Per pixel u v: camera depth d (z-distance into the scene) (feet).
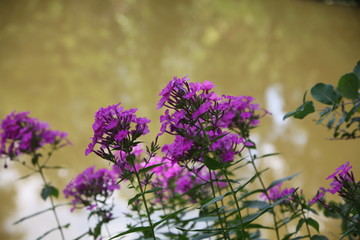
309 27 52.01
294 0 66.74
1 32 57.88
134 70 42.63
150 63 44.57
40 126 10.96
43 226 17.87
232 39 50.75
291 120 26.66
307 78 35.32
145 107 32.04
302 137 23.76
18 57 49.08
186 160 7.61
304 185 18.11
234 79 37.19
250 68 39.68
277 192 9.62
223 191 12.22
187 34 54.44
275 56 42.50
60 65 45.96
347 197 6.64
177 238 9.39
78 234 16.53
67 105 35.12
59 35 56.29
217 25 57.26
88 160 24.38
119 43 52.44
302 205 8.17
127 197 15.30
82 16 63.62
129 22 60.49
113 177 9.98
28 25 60.13
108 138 7.14
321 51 42.16
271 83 35.09
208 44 49.47
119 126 7.09
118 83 39.29
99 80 40.57
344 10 59.26
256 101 31.22
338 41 44.98
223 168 7.29
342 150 21.63
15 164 25.27
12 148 10.84
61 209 19.25
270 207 7.29
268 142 23.63
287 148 22.39
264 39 49.08
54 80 41.86
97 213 9.80
